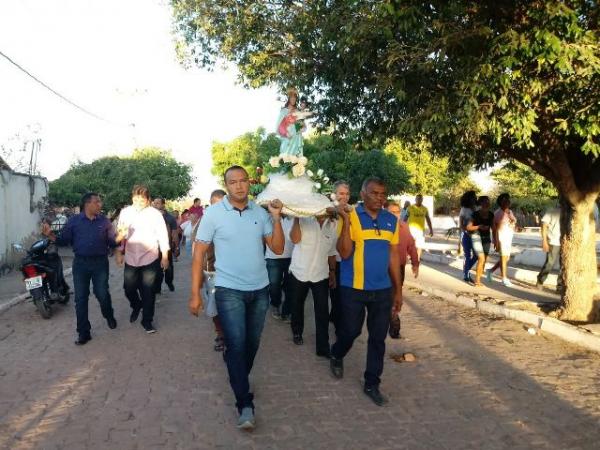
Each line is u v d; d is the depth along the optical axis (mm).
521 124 5598
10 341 6938
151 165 32062
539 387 5211
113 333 7246
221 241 4379
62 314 8617
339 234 4914
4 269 13797
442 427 4324
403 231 6609
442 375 5562
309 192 5105
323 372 5633
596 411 4648
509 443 4062
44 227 6969
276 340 6883
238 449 3926
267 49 9539
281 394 4996
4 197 14359
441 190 41344
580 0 5242
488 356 6191
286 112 5344
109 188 27766
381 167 28625
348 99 7852
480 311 8578
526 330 7316
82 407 4688
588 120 5430
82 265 6789
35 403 4789
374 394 4840
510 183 35219
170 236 10562
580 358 6094
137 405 4727
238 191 4363
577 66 5430
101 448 3939
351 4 6008
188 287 11211
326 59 7969
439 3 5699
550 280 10977
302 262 6148
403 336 7082
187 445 3984
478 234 10531
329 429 4266
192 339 6906
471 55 5828
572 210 7598
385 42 6504
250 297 4398
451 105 5984
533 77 5719
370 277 4844
